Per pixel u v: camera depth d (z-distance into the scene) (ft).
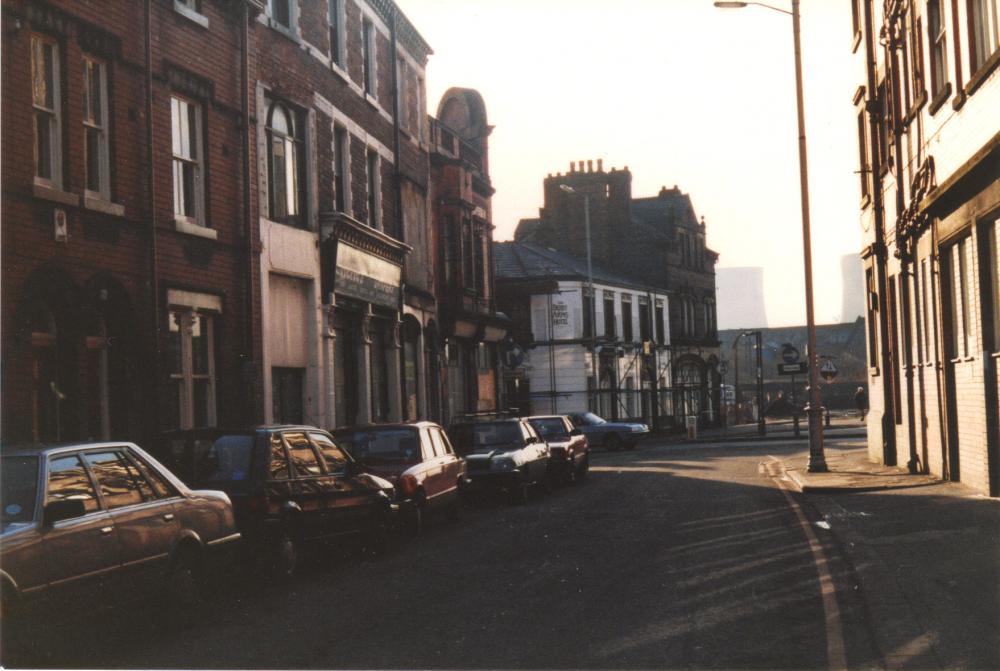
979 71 52.54
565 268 198.08
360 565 43.50
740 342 404.16
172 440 40.27
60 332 50.39
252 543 37.91
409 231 111.55
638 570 39.34
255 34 71.46
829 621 29.30
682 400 238.27
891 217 85.15
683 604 32.40
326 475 42.73
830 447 129.08
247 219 68.95
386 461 54.39
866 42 89.04
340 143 90.94
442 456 58.49
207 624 31.48
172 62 60.64
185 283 61.31
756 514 57.57
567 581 37.35
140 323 56.34
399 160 105.60
